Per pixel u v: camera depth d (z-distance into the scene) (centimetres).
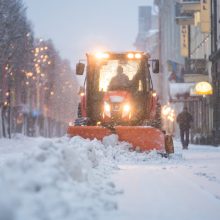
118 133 2247
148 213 873
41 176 765
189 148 4169
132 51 2634
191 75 6303
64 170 859
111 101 2498
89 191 859
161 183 1318
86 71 2644
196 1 6744
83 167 1050
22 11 6662
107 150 2131
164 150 2216
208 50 6378
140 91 2595
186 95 6525
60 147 958
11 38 6241
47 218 650
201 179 1467
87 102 2625
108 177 1398
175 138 8981
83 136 2275
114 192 1054
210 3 5872
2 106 7256
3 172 768
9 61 6725
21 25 6688
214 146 4894
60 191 766
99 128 2258
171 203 993
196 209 935
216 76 5559
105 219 741
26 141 6469
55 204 693
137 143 2228
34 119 11462
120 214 827
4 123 7312
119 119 2498
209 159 2412
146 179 1409
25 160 830
